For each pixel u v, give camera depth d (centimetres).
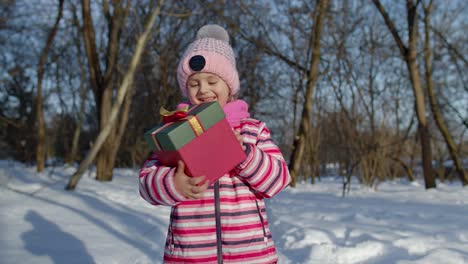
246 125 156
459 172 996
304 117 933
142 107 1463
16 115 1577
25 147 1581
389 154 1034
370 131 913
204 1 988
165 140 124
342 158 1234
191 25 1069
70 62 1517
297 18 1017
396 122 1273
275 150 156
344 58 977
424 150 916
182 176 125
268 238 149
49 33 1098
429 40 1023
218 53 159
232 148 130
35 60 1234
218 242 140
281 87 1227
